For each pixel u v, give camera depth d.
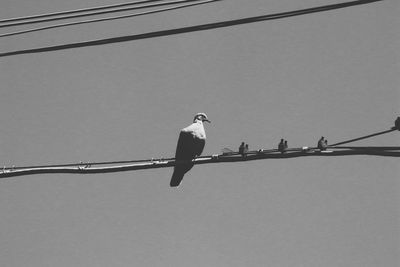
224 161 12.34
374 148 11.48
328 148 11.75
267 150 12.07
